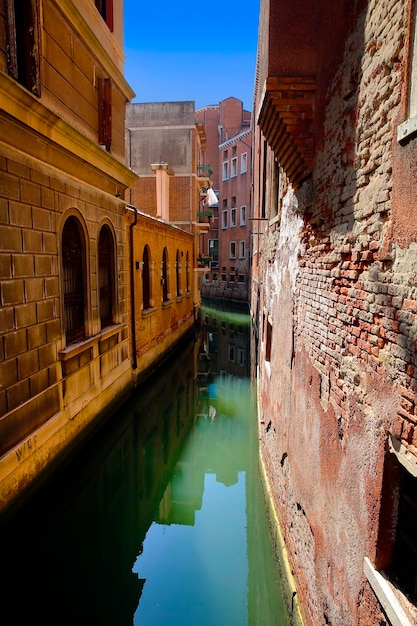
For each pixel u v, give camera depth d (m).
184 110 23.89
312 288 3.96
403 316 2.17
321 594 3.45
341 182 3.17
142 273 12.36
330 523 3.26
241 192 33.28
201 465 9.22
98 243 8.94
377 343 2.49
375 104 2.54
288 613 4.49
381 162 2.46
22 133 5.79
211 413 11.95
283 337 5.50
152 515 7.47
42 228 6.21
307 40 3.99
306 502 3.99
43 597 5.56
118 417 9.73
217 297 37.69
